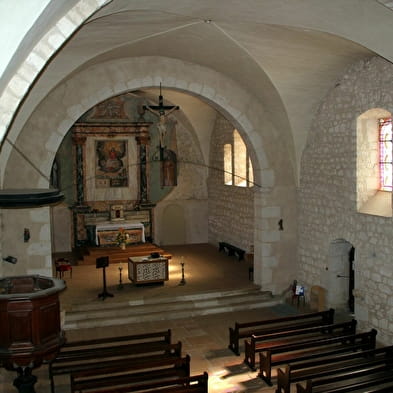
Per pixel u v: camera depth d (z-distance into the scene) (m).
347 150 10.68
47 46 4.64
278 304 12.70
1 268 10.20
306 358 8.25
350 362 8.34
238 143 16.64
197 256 17.08
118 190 18.84
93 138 18.42
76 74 11.02
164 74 11.83
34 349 6.05
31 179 10.85
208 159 19.25
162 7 7.76
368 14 6.77
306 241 12.61
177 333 10.77
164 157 19.23
